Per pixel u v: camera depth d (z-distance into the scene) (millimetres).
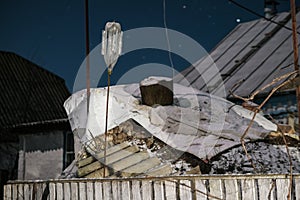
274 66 13383
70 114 6852
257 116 7055
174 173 5297
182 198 3885
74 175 6289
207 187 3783
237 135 6059
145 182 4129
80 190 4621
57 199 4824
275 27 15789
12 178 13539
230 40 16547
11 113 16125
